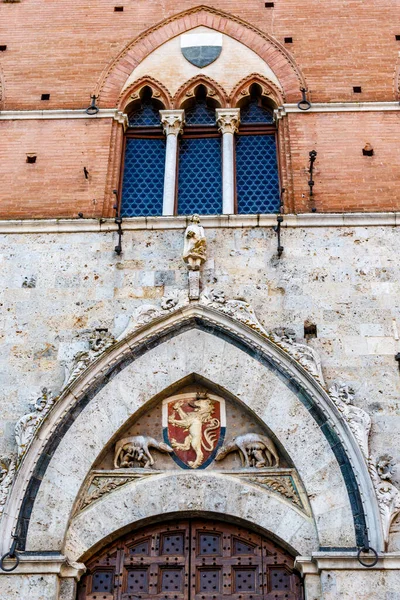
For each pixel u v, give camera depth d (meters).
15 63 16.55
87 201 14.64
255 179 15.45
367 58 16.38
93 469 11.84
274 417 11.95
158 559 11.41
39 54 16.66
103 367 12.37
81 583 11.26
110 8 17.23
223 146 15.55
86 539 11.25
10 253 13.76
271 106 16.28
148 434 12.34
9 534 11.08
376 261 13.44
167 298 12.93
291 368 12.20
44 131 15.59
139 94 16.28
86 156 15.23
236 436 12.23
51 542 11.05
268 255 13.50
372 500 11.06
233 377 12.32
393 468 11.55
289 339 12.52
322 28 16.81
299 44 16.61
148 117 16.28
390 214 13.77
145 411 12.45
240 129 16.05
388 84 16.02
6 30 17.03
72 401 12.08
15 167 15.10
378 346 12.63
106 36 16.86
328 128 15.41
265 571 11.27
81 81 16.27
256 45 16.67
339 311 12.96
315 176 14.73
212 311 12.74
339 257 13.48
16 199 14.68
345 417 11.71
